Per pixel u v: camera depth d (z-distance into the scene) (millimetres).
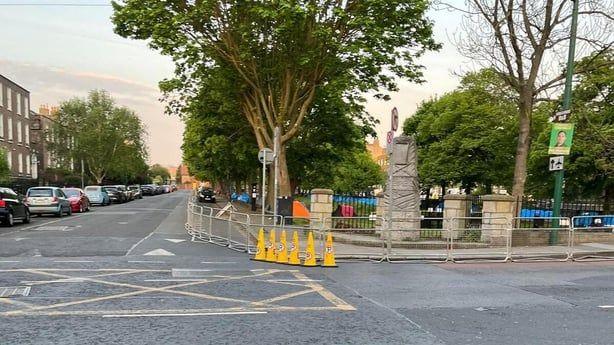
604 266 12023
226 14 20188
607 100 26156
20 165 51938
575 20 14875
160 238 16234
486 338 5867
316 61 20812
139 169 73562
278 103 24172
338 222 16969
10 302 7289
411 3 18719
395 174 15555
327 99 26156
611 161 23531
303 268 11031
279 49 21078
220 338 5684
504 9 16312
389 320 6602
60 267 10445
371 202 21359
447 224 15578
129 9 19094
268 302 7543
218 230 18688
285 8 16891
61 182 62969
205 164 36312
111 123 64125
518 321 6703
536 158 26938
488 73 18500
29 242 14594
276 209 17328
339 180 60438
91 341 5504
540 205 19031
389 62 20266
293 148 29875
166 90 24359
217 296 7910
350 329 6129
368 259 12594
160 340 5574
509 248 12812
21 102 52656
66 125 63000
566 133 14797
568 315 7094
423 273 10648
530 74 16750
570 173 26156
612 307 7633
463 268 11484
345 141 30078
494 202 14734
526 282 9711
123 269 10344
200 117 29141
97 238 15805
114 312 6781
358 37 19734
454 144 29844
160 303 7344
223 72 22734
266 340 5633
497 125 29172
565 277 10344
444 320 6668
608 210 20438
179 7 19562
